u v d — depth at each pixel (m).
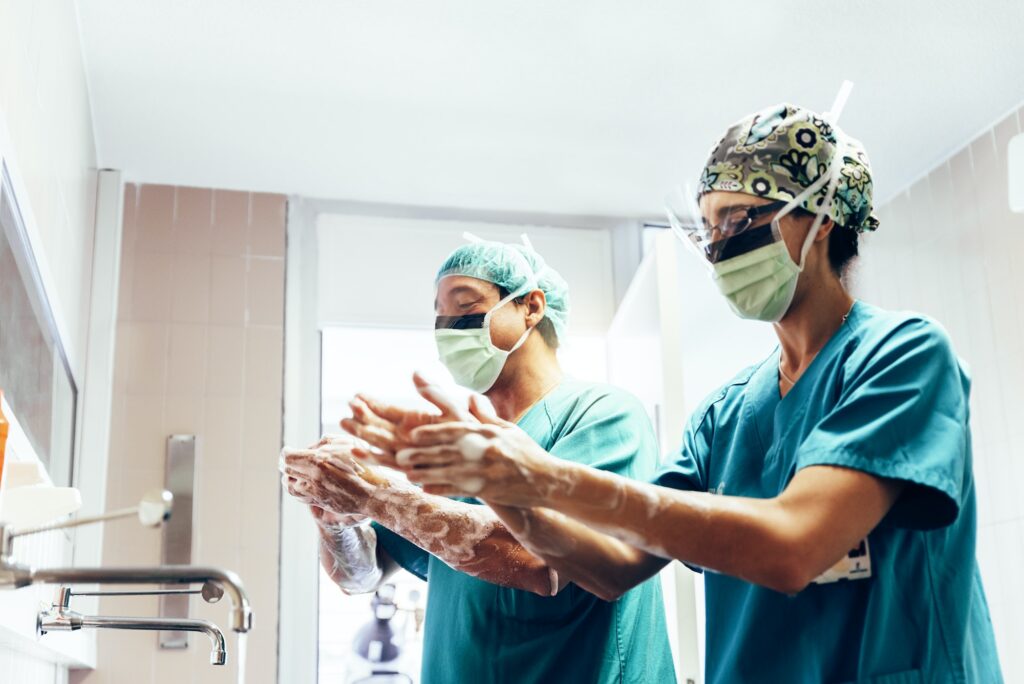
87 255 3.29
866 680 1.22
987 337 3.19
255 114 3.18
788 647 1.31
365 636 3.20
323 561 1.97
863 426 1.21
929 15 2.79
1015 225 3.10
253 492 3.37
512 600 1.73
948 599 1.26
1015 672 3.00
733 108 3.21
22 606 1.64
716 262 1.40
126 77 2.97
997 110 3.20
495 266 1.96
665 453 2.45
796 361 1.44
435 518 1.66
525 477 1.14
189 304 3.47
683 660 2.25
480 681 1.71
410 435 1.15
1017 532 3.02
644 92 3.12
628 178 3.61
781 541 1.13
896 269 3.64
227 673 3.17
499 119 3.25
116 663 3.13
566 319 2.07
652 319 2.68
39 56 2.01
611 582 1.43
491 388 2.00
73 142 2.69
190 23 2.76
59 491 1.33
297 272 3.58
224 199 3.59
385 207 3.72
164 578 1.06
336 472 1.69
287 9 2.72
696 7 2.75
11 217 1.70
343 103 3.14
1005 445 3.09
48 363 2.34
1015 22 2.81
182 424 3.37
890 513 1.24
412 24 2.79
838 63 2.99
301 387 3.51
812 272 1.39
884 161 3.49
